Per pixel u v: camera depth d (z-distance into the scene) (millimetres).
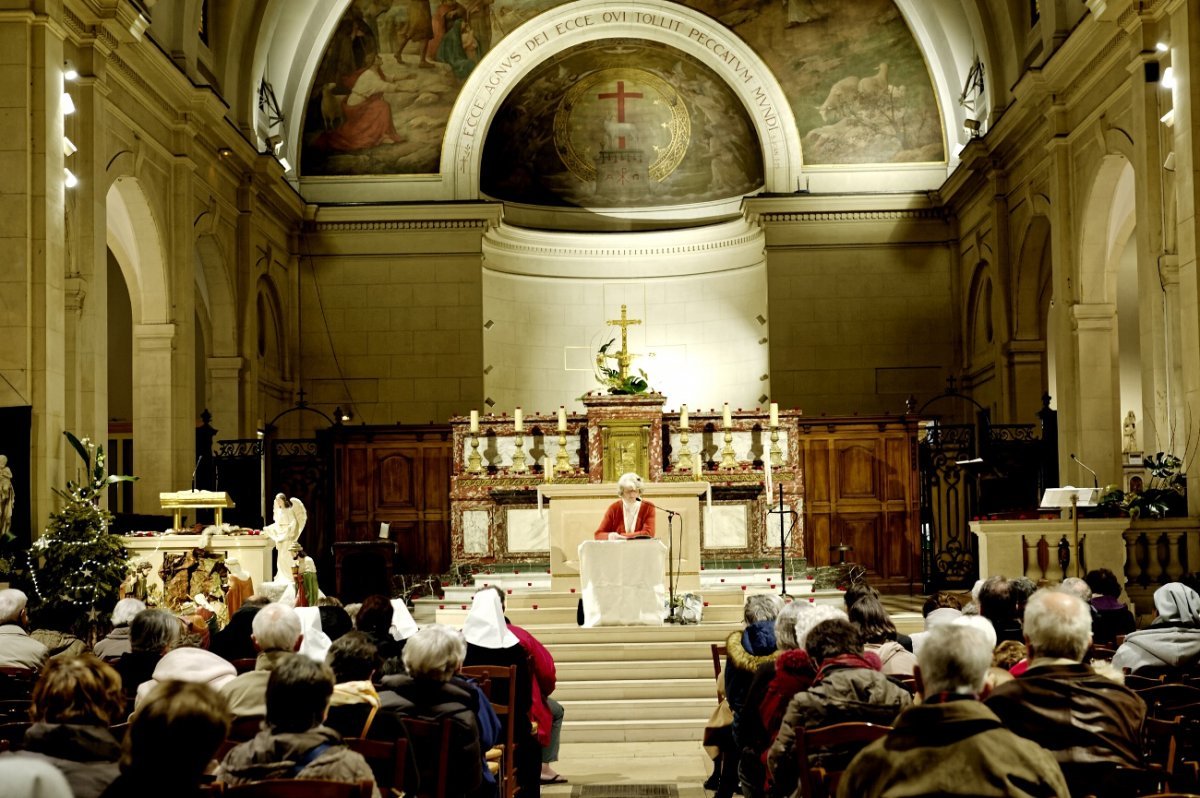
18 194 15648
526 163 30516
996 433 23891
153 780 3762
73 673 4848
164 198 21047
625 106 30484
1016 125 23344
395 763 5449
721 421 20500
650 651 14711
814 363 28312
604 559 15602
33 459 15453
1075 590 8492
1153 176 17344
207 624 13008
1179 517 14977
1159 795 4445
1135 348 28094
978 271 27109
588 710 13789
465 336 28594
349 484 24391
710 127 30359
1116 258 21328
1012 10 24203
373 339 28656
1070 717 5199
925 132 28719
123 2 17578
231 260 24734
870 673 6113
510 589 18828
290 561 17031
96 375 17531
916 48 28516
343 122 29000
